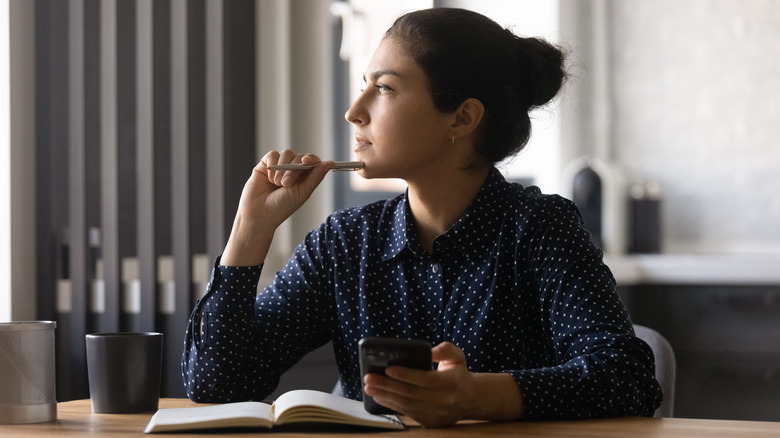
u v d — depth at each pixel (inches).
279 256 120.9
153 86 94.1
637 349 48.7
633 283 139.9
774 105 159.8
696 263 137.7
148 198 93.8
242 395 56.3
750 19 161.2
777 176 159.5
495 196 56.4
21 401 44.1
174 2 95.8
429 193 56.2
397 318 57.2
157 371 48.7
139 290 94.0
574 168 166.2
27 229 89.9
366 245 58.7
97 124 96.9
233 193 110.0
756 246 159.9
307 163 55.1
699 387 138.6
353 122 55.1
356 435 40.2
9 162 87.9
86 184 94.9
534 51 57.6
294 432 41.2
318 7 126.2
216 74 97.9
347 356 59.7
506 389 43.5
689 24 164.9
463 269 56.0
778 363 134.7
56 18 92.0
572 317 51.0
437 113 54.0
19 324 44.3
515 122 57.2
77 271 90.6
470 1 164.2
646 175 167.6
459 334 55.2
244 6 114.0
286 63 120.4
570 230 54.2
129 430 42.3
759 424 43.4
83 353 90.3
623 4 169.5
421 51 53.6
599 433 40.4
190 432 41.2
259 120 118.8
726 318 137.3
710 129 163.5
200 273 107.7
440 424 41.7
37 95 90.7
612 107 170.6
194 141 106.6
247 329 56.3
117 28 98.3
